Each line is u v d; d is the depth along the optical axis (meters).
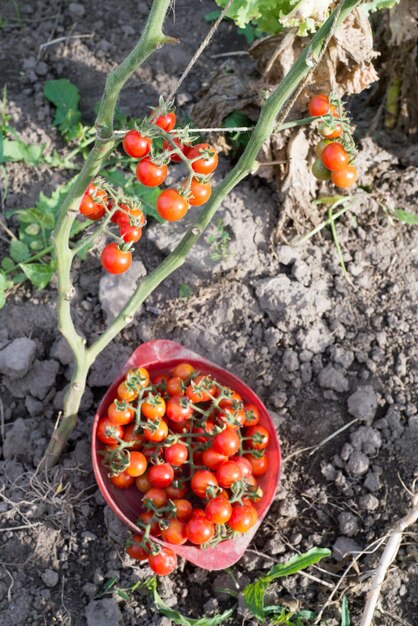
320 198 1.14
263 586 0.91
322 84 1.03
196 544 0.92
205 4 1.36
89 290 1.11
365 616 0.93
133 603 0.95
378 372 1.07
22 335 1.08
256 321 1.09
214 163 0.75
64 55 1.29
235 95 1.13
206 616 0.96
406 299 1.11
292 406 1.05
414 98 1.16
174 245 1.11
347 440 1.04
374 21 1.18
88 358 0.90
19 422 1.03
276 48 1.07
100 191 0.78
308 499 1.02
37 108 1.24
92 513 0.99
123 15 1.35
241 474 0.91
